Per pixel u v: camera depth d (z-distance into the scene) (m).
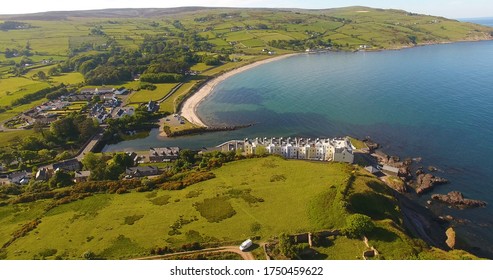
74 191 142.25
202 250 102.81
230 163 165.25
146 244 106.19
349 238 106.88
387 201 133.00
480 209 148.25
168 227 114.31
